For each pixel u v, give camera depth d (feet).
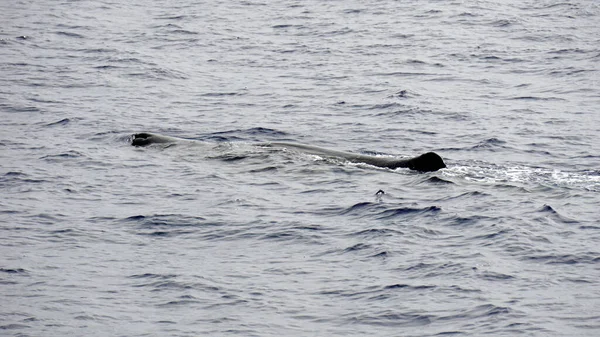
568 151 361.71
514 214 272.10
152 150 353.92
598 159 349.82
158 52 576.20
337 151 345.72
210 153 346.13
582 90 474.08
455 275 230.89
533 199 287.07
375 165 329.72
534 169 334.44
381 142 379.35
